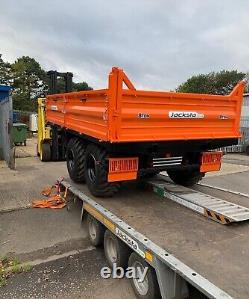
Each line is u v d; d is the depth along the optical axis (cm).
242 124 1911
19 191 746
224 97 473
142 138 410
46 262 411
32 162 1201
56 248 450
